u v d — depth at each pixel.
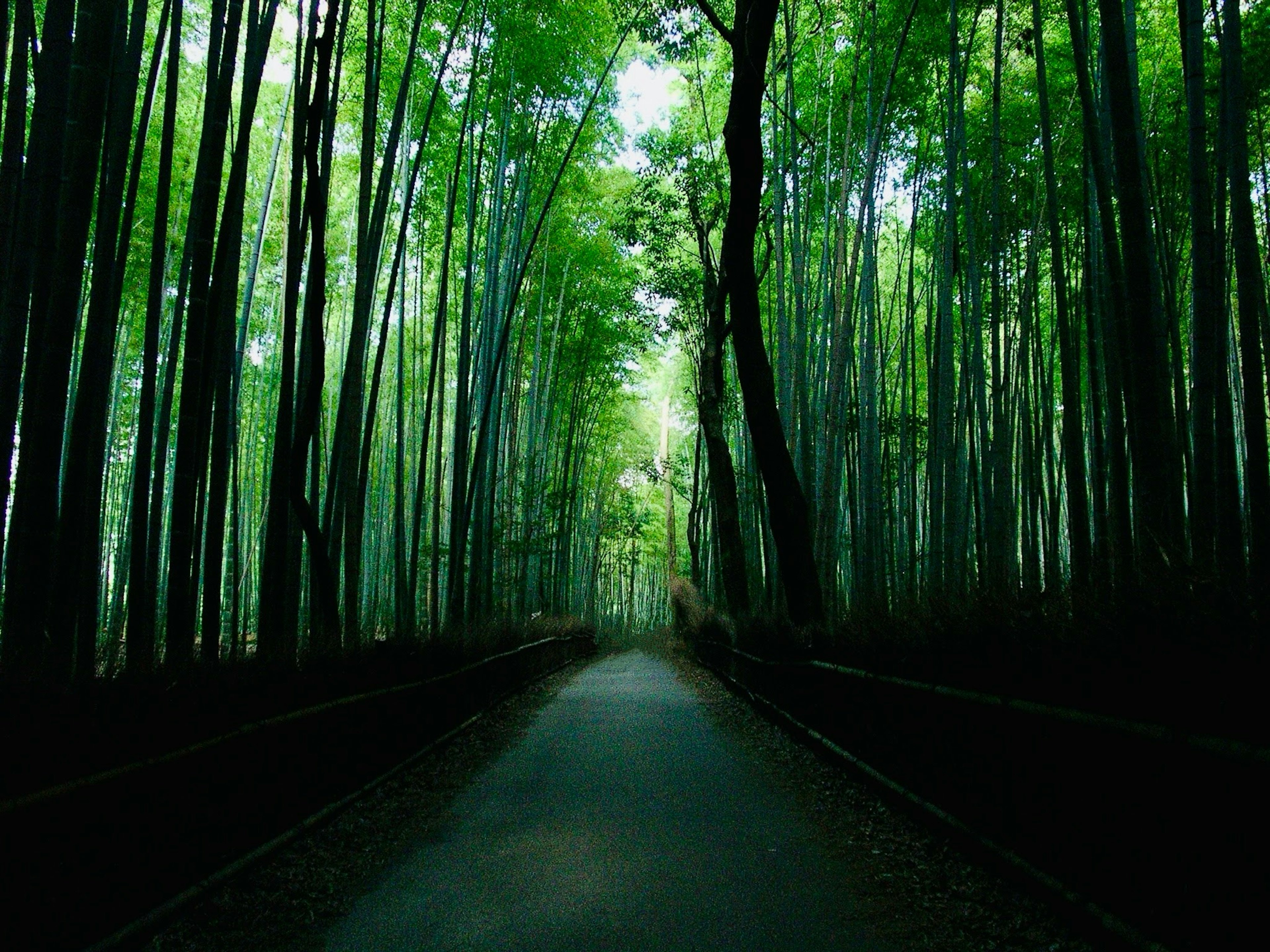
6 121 4.21
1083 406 13.04
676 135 13.97
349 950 2.87
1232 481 4.36
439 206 13.70
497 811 5.00
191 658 3.80
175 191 12.50
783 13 10.38
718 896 3.40
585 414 22.91
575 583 29.80
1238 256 4.36
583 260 17.75
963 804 3.67
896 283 15.41
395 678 5.89
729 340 18.20
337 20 7.06
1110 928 2.46
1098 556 4.08
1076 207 10.56
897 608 6.07
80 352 11.59
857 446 13.63
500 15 10.31
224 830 3.28
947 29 10.02
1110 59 4.24
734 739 7.80
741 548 14.02
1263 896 1.89
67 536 4.09
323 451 16.34
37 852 2.21
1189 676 2.20
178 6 5.70
